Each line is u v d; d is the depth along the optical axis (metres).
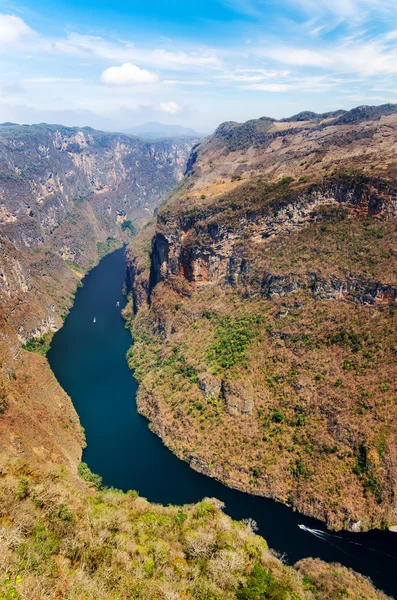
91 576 34.44
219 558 43.56
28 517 36.97
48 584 30.17
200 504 58.97
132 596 34.06
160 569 39.53
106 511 46.62
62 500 42.66
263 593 40.34
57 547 35.62
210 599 37.34
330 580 56.78
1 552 30.62
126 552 39.09
